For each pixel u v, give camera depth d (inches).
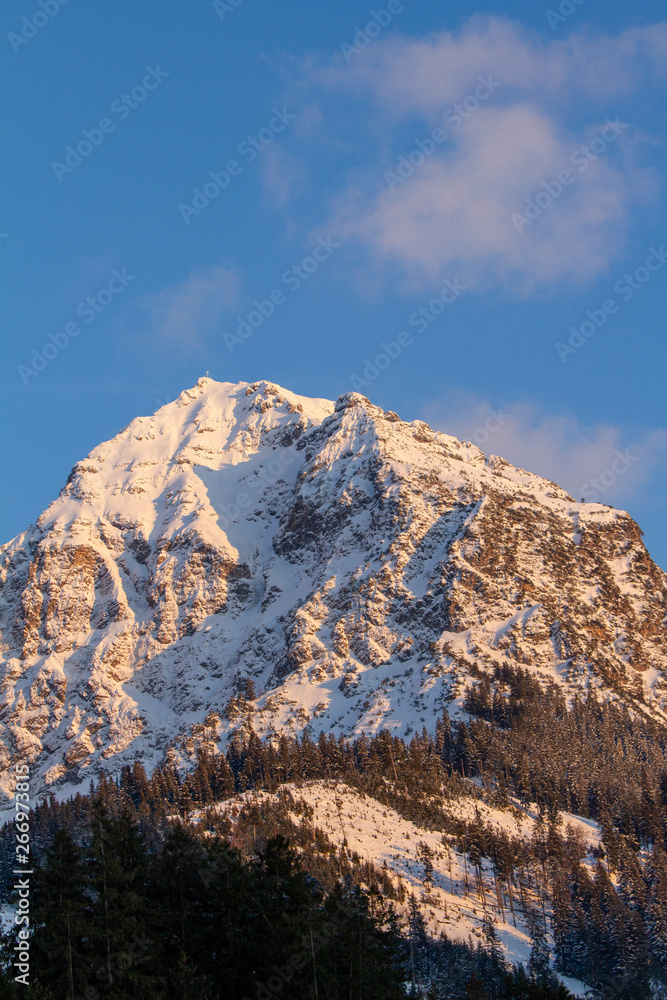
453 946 6850.4
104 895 3479.3
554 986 6318.9
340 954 3905.0
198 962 3666.3
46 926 3405.5
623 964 6899.6
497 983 6318.9
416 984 6382.9
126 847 3747.5
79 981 3361.2
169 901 3752.5
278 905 3799.2
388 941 4160.9
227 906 3757.4
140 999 3405.5
